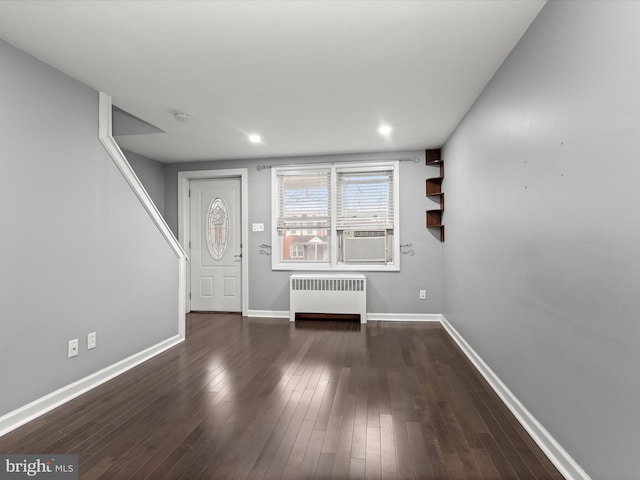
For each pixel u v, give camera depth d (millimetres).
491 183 2701
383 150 4793
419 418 2219
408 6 1853
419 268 4824
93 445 1944
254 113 3377
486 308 2850
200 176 5367
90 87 2789
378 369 3051
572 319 1646
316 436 2018
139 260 3328
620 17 1289
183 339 3967
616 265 1348
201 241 5488
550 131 1809
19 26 1998
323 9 1870
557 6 1725
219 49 2260
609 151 1368
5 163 2137
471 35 2125
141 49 2252
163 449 1902
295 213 5168
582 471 1582
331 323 4738
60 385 2477
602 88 1397
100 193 2869
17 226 2199
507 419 2209
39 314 2332
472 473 1705
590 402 1526
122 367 3051
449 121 3639
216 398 2510
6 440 1997
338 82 2744
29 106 2291
